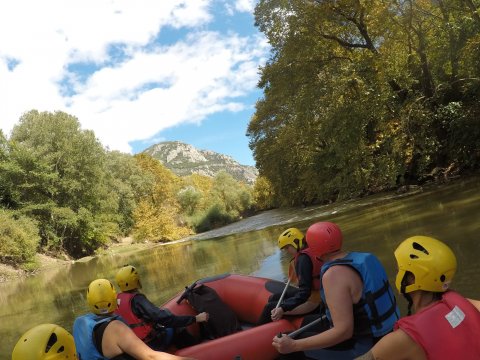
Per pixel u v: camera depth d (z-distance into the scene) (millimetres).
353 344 2770
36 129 36281
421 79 19891
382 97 18453
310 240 2885
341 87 19188
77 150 36250
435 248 1934
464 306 1856
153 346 3953
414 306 2014
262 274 9383
